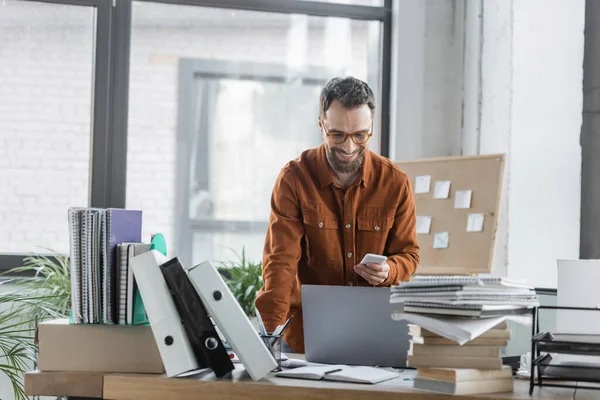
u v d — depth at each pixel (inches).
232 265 186.2
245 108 195.5
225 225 194.2
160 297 80.3
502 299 78.6
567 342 77.1
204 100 193.8
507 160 174.2
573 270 84.4
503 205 174.2
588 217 175.2
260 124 195.9
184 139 192.7
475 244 168.7
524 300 80.9
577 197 174.9
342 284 120.2
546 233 174.2
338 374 81.4
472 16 189.9
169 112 191.9
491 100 181.9
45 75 186.2
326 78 198.1
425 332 77.4
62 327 83.7
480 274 176.2
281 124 196.5
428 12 195.3
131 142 189.9
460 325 75.0
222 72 194.7
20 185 185.0
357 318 91.5
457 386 74.2
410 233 121.0
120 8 188.1
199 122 193.5
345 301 91.9
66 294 160.2
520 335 153.3
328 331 92.1
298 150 197.2
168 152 192.1
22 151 185.2
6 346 154.2
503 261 173.2
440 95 195.6
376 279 99.2
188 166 193.0
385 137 197.6
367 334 91.3
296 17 197.2
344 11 196.9
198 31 193.3
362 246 119.7
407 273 115.0
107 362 83.4
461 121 194.9
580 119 175.8
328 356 92.0
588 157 175.6
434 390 75.7
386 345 91.0
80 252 83.2
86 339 83.6
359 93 112.2
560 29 175.6
